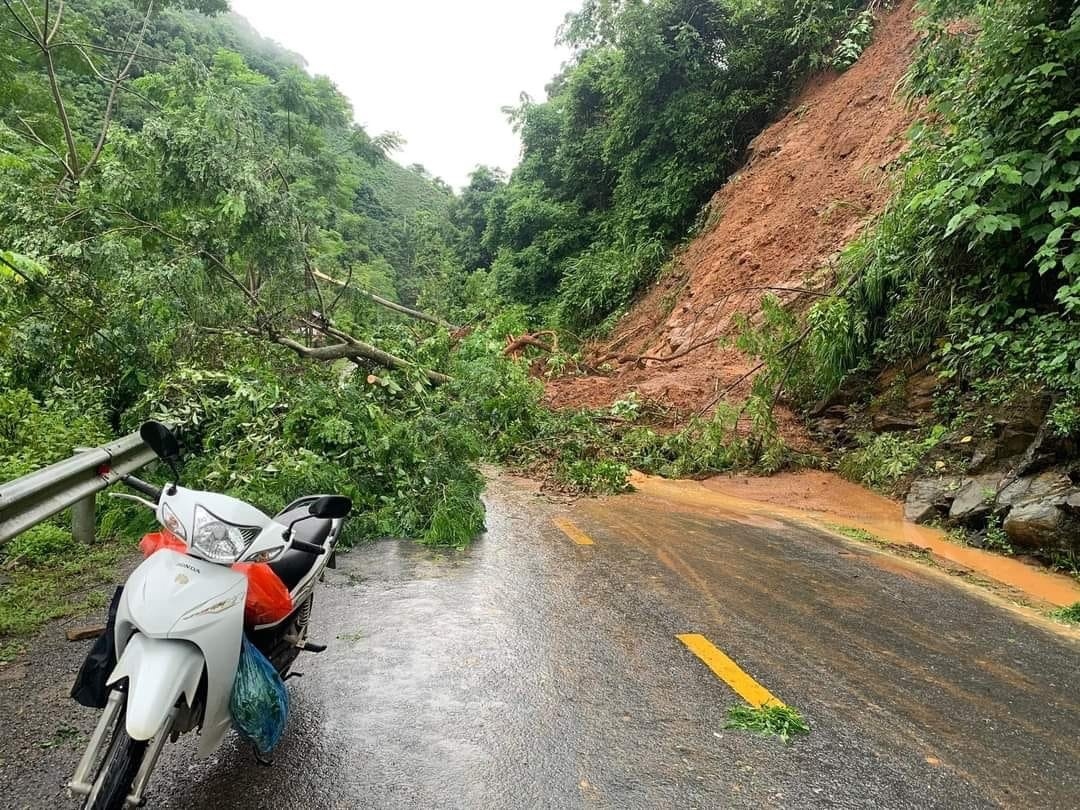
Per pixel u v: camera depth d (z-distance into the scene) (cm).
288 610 313
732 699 378
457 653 416
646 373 1487
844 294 1118
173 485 281
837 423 1081
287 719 340
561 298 2589
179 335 838
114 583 486
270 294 1023
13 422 660
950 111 928
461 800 287
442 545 632
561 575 563
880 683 406
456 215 5103
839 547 690
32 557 511
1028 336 828
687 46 2234
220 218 917
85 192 913
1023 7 827
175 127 929
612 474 911
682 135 2286
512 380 1155
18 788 280
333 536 435
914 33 1753
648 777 307
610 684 388
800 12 2103
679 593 534
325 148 2672
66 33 1467
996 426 799
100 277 826
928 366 973
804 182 1758
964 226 870
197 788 289
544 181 3102
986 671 431
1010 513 698
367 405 729
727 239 1852
